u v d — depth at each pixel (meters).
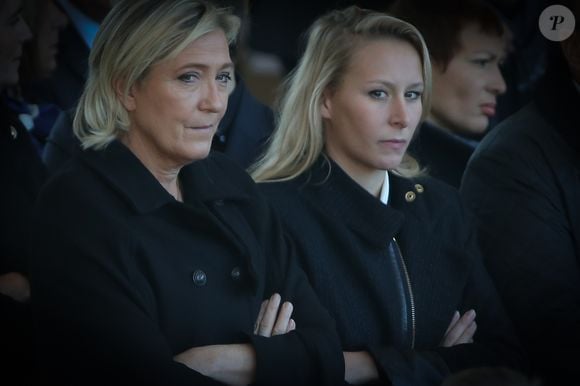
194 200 8.66
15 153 10.26
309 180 10.02
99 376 7.89
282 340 8.61
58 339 7.96
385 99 9.69
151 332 7.89
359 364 9.34
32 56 11.79
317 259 9.68
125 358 7.83
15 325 9.37
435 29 12.98
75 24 12.36
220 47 8.33
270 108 12.21
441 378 9.38
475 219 11.14
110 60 8.20
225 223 8.76
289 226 9.77
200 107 8.28
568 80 11.54
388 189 10.29
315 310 9.18
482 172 11.50
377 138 9.67
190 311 8.28
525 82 14.20
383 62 9.61
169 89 8.18
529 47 14.22
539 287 10.85
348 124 9.77
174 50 8.09
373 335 9.68
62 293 7.93
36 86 12.05
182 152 8.30
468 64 13.00
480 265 10.46
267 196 9.90
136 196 8.19
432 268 10.05
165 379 7.84
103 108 8.32
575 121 11.43
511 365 9.95
